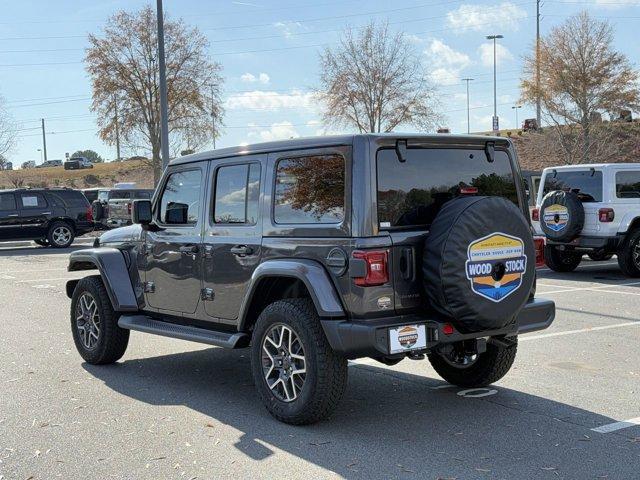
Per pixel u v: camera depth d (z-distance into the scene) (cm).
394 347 499
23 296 1294
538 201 1546
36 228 2348
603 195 1395
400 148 530
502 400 611
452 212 514
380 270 506
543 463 464
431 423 550
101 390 660
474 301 509
